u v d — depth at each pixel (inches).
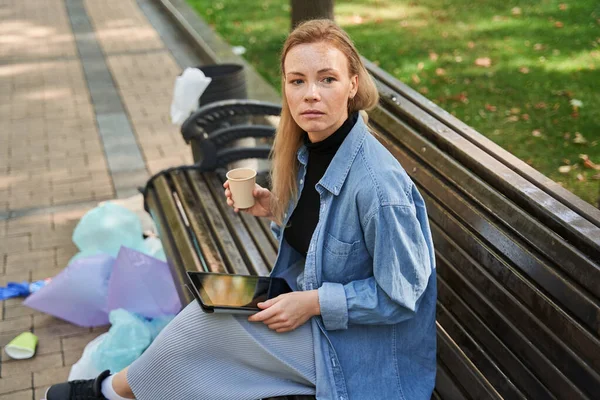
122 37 369.4
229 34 344.2
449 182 89.7
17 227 175.9
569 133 196.1
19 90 289.3
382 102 113.0
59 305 134.5
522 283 71.7
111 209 153.4
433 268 76.7
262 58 298.2
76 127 244.5
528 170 78.5
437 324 89.7
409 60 274.8
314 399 77.5
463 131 92.9
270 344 76.5
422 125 98.4
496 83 240.8
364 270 75.7
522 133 199.2
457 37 301.9
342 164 73.9
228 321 75.6
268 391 77.1
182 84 161.8
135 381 79.2
